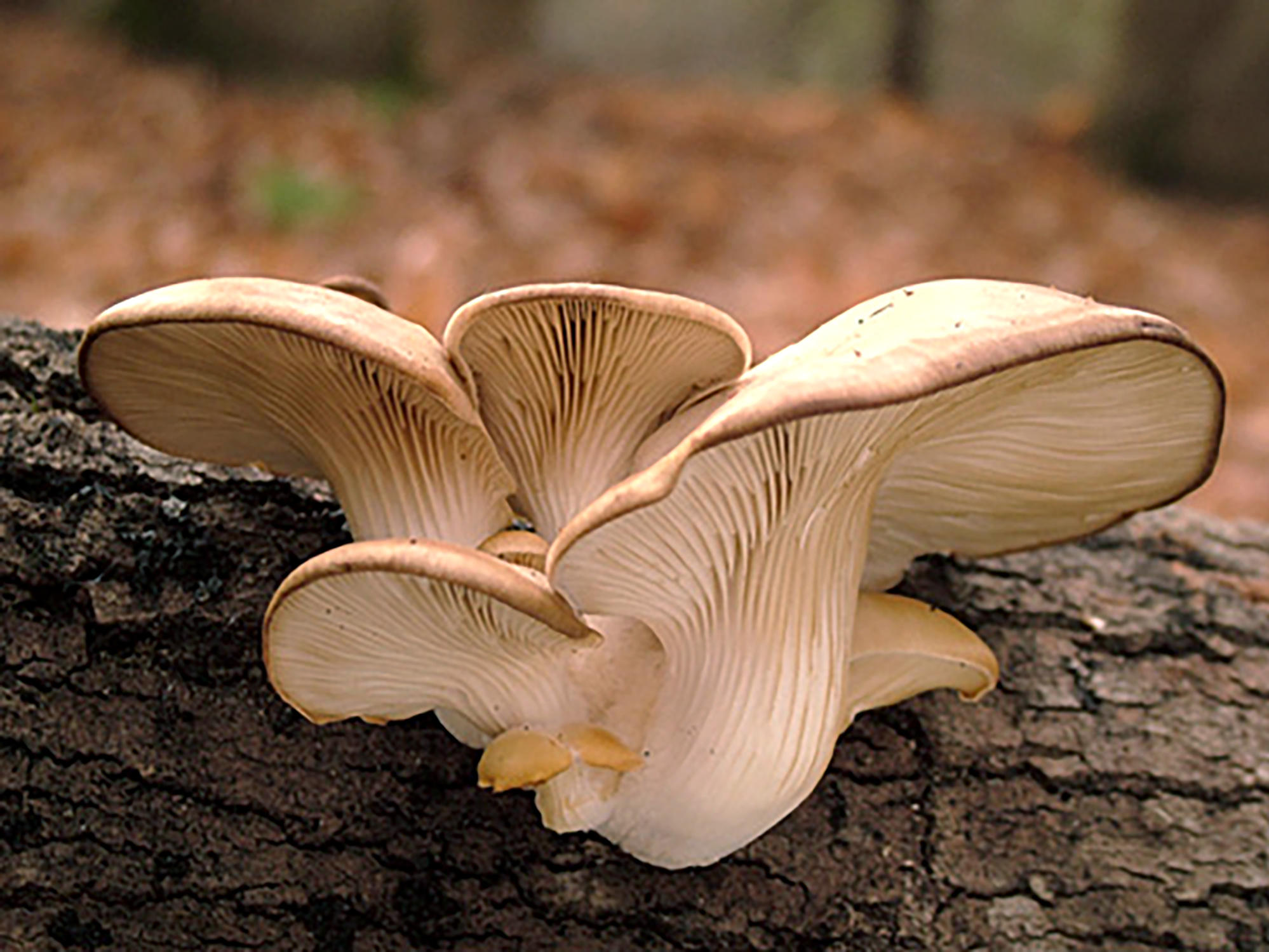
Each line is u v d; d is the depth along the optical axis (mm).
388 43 1756
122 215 1025
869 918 343
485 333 309
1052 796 352
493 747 310
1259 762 356
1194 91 1712
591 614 321
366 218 1074
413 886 335
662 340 313
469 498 322
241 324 290
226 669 337
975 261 1206
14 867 327
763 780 310
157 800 331
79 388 350
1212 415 314
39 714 330
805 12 3238
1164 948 345
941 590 370
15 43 1629
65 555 334
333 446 319
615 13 3430
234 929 332
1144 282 1213
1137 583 377
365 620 299
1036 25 3117
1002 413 316
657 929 338
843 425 287
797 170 1433
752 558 307
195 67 1702
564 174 1230
